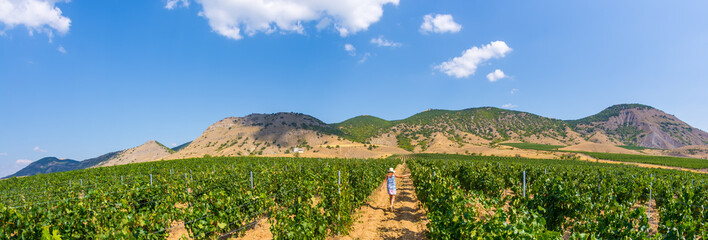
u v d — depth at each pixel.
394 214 11.22
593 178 16.06
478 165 22.17
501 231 4.70
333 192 9.05
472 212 6.21
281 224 6.76
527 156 100.56
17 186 23.80
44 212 7.11
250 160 47.59
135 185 12.47
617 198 11.42
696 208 8.54
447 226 6.20
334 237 8.37
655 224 9.73
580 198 7.11
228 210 8.09
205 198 8.36
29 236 6.36
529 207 7.46
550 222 7.30
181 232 8.91
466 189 15.23
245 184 12.41
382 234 8.72
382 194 16.02
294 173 16.55
